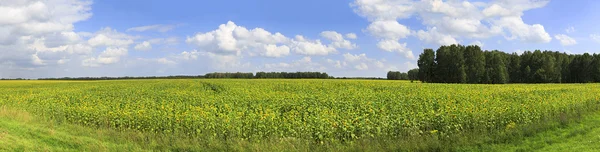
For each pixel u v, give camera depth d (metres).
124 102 22.69
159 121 14.51
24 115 16.78
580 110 18.16
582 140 12.74
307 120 14.15
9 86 56.12
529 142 12.66
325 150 11.77
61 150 11.64
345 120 13.55
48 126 14.96
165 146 12.45
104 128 15.08
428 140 12.19
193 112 16.47
